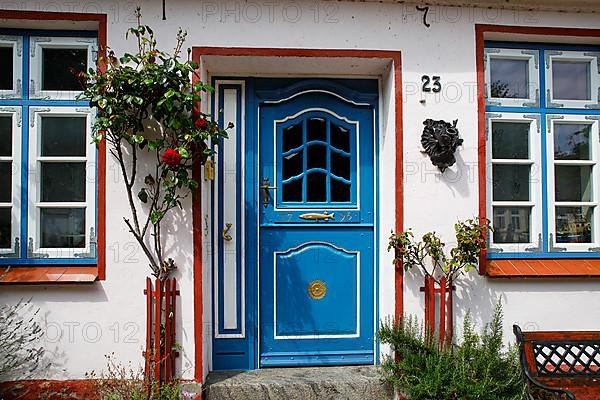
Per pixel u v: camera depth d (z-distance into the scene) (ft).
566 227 12.82
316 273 12.64
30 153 11.63
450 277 11.58
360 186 12.76
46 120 11.84
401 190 11.84
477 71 12.19
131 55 10.97
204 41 11.55
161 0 11.50
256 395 11.23
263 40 11.65
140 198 11.08
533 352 10.64
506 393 10.41
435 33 12.10
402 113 11.93
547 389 9.46
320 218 12.62
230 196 12.41
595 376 10.62
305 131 12.73
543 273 11.96
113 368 11.15
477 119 12.13
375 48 11.91
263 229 12.53
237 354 12.35
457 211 11.98
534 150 12.68
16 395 10.91
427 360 10.75
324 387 11.34
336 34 11.82
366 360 12.63
